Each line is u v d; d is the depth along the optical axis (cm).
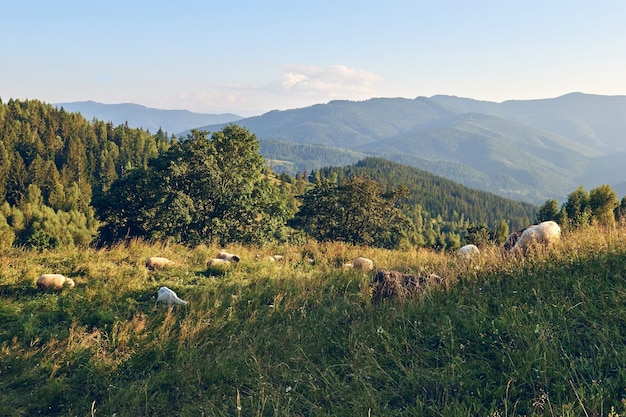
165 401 436
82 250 1144
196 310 704
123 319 656
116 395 446
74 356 532
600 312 442
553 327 432
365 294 699
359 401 379
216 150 3206
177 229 2548
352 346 505
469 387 377
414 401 377
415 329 501
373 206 4866
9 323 630
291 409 389
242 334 599
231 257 1156
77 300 730
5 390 464
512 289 572
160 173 3003
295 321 641
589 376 355
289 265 1173
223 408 400
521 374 371
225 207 2697
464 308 541
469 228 5978
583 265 582
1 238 1165
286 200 3309
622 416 286
